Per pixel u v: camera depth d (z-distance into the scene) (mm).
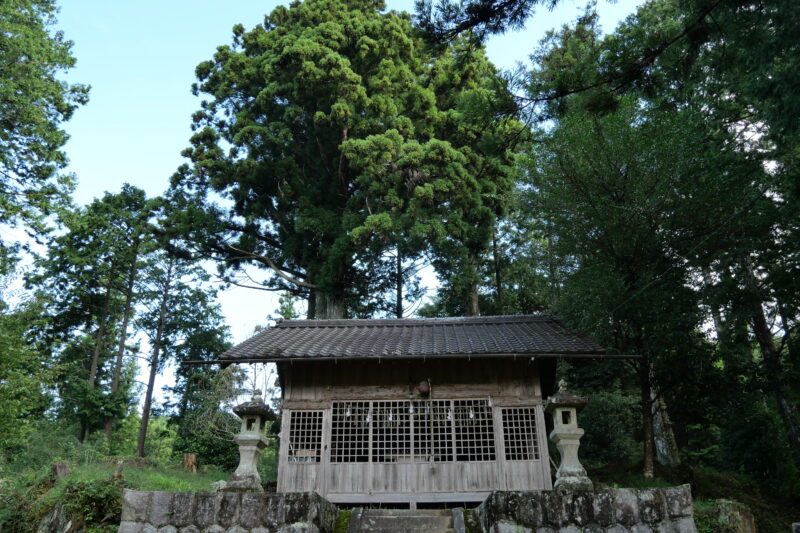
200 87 23703
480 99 6418
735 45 7043
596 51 6270
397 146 18188
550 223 11672
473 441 9977
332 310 19438
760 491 11477
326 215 19625
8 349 10688
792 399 11938
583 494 6359
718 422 13133
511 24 5914
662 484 10273
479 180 19422
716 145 10656
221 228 21156
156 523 6605
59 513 7691
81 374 25406
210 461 16984
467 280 18719
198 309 27094
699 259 10414
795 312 10789
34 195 15422
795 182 9414
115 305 25781
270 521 6469
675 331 10492
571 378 15297
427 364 10109
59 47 16953
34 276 23438
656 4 11688
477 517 6996
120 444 24609
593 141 10695
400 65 20859
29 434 14625
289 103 20906
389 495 9242
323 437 9680
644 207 10312
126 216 24953
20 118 15023
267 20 24516
